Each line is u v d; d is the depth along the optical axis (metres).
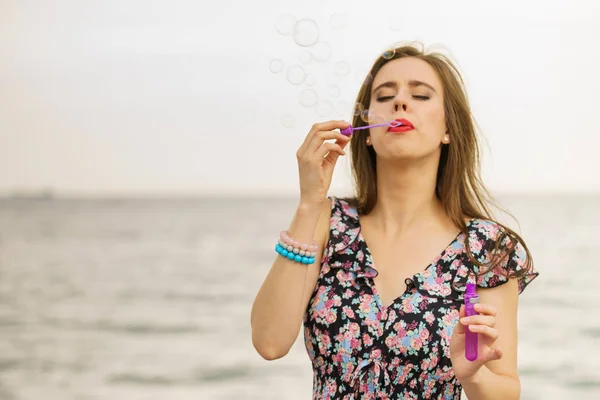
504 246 1.86
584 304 10.48
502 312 1.84
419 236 1.88
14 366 8.62
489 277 1.84
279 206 21.14
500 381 1.71
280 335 1.79
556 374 8.10
